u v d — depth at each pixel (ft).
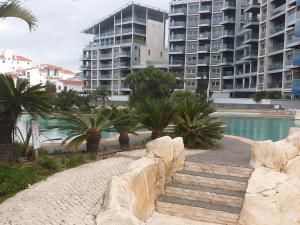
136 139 54.80
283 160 31.32
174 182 32.27
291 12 170.91
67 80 341.41
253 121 118.73
